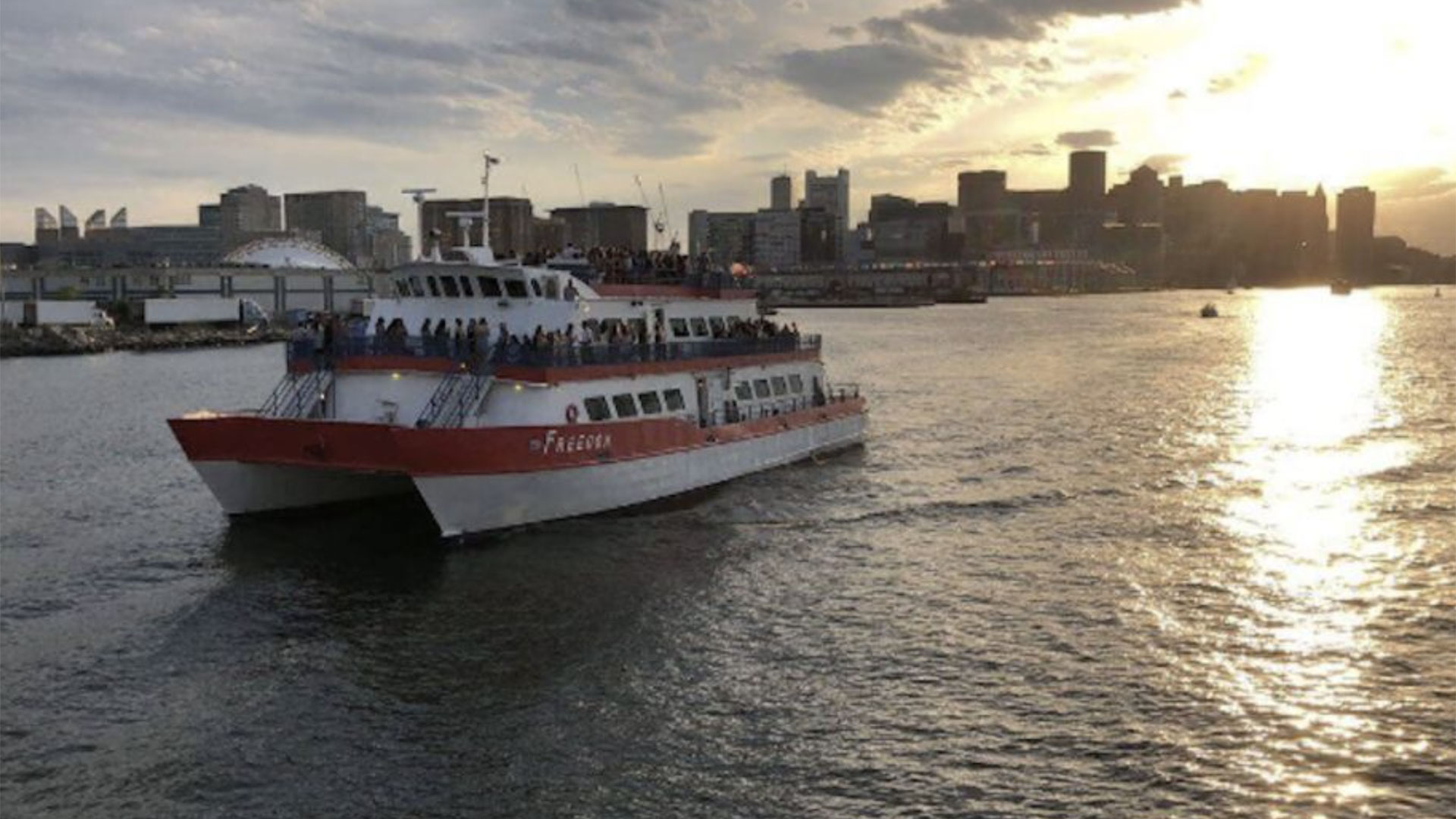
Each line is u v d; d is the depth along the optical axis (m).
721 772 23.91
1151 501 50.28
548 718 26.70
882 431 74.31
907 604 34.81
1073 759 24.23
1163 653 30.38
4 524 47.69
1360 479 55.16
